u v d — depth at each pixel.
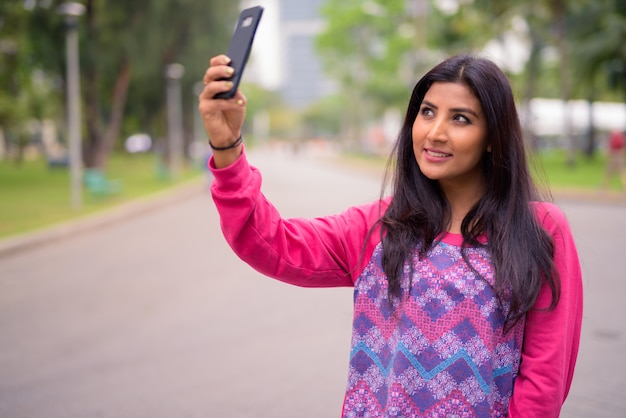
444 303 1.35
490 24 28.72
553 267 1.35
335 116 94.19
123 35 22.42
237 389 3.88
